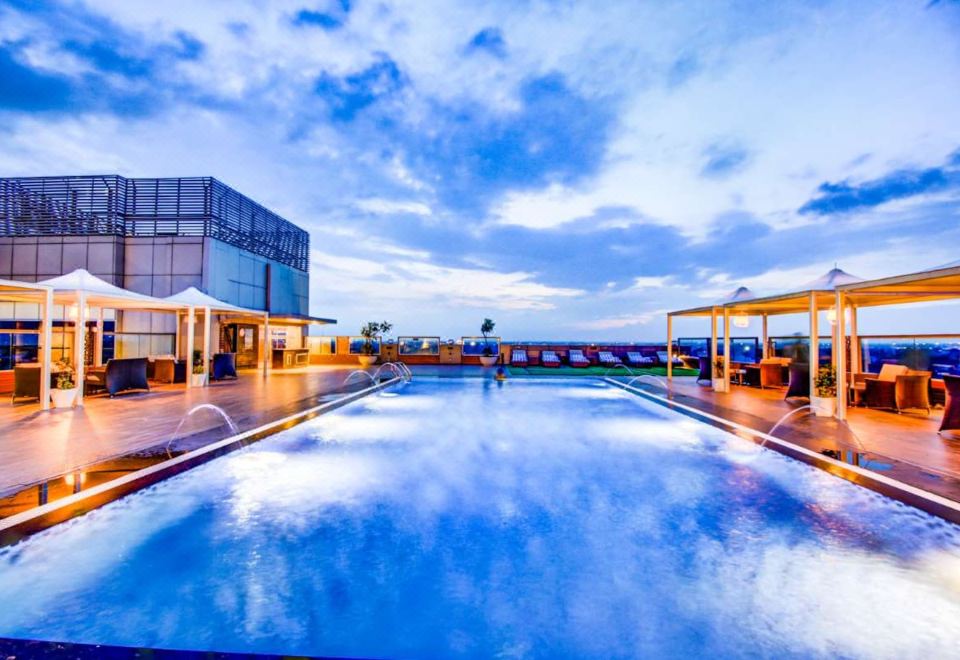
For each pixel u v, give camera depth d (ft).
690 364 59.62
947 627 7.21
